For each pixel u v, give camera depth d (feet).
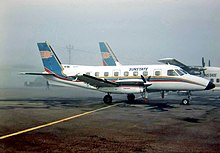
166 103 66.64
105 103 66.74
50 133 26.73
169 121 34.99
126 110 49.49
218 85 97.91
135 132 27.22
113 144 22.04
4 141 23.21
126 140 23.52
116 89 64.49
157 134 26.18
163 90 65.98
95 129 28.99
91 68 73.56
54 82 79.05
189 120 35.91
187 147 20.97
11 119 36.78
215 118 38.01
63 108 53.16
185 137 24.77
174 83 62.95
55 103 67.36
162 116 40.19
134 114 42.96
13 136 25.29
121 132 27.25
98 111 47.37
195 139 23.89
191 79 61.98
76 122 34.06
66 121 34.94
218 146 21.29
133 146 21.34
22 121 34.91
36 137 24.82
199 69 101.60
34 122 34.01
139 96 105.19
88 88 73.77
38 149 20.52
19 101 75.51
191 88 62.39
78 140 23.53
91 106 58.13
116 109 51.26
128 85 63.41
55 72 78.38
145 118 37.86
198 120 35.91
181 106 58.03
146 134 26.20
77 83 75.15
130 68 68.13
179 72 63.16
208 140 23.48
